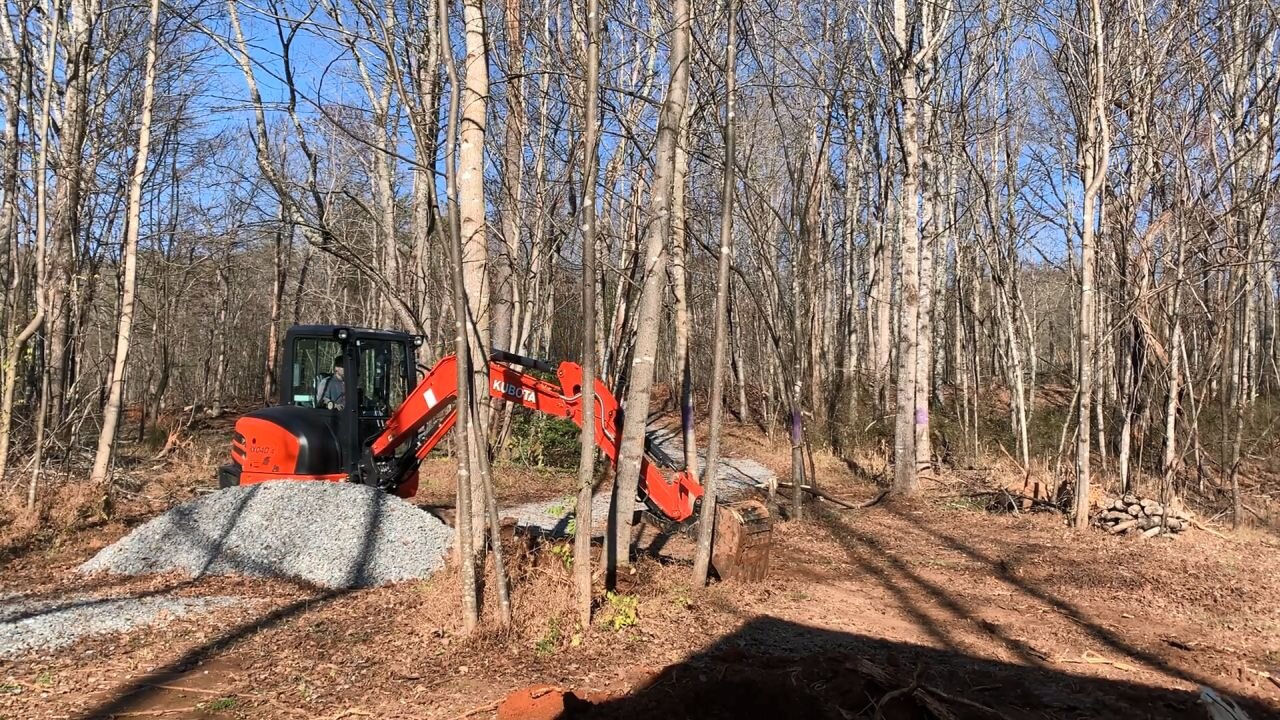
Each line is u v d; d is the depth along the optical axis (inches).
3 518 347.9
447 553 284.7
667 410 1063.6
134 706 180.9
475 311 236.1
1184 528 407.2
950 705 181.0
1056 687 202.8
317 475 336.2
